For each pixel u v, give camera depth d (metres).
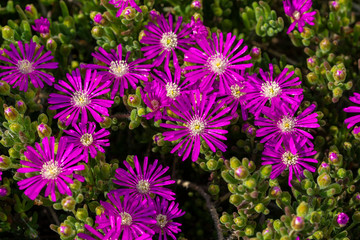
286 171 0.56
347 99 0.61
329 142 0.61
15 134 0.54
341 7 0.65
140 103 0.55
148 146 0.60
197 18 0.58
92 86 0.56
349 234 0.57
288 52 0.69
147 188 0.54
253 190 0.52
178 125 0.55
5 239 0.57
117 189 0.53
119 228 0.51
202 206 0.62
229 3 0.64
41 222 0.62
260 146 0.56
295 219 0.50
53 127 0.59
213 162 0.54
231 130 0.58
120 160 0.62
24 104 0.55
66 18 0.63
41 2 0.66
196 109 0.55
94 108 0.55
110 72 0.56
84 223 0.53
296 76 0.59
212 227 0.60
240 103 0.56
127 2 0.57
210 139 0.54
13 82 0.56
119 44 0.57
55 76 0.61
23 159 0.54
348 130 0.60
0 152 0.57
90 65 0.56
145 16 0.60
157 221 0.53
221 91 0.55
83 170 0.53
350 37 0.65
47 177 0.52
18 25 0.65
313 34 0.62
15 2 0.66
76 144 0.54
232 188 0.52
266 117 0.56
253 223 0.54
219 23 0.65
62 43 0.62
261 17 0.61
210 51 0.56
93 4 0.63
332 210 0.56
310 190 0.52
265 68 0.61
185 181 0.59
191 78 0.56
